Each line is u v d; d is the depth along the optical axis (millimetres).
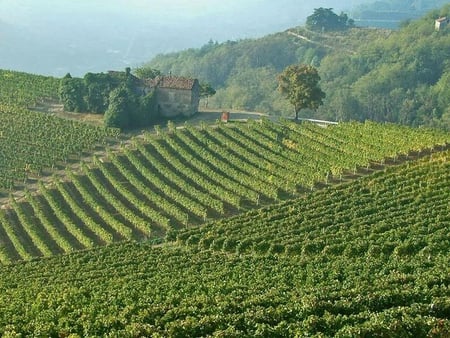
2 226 108688
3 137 144625
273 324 52906
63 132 146625
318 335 47688
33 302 65500
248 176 115562
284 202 100312
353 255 76562
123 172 123938
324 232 85375
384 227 82812
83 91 160000
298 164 119312
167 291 67688
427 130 132250
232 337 49156
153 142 136125
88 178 124875
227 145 131875
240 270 74625
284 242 83312
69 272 83312
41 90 174750
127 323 55000
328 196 100188
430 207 88625
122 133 148125
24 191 122500
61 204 115000
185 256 85625
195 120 154000
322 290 59688
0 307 64312
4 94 170500
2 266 90000
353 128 136875
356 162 114875
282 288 63469
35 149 139375
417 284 58594
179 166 122438
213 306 57375
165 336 50594
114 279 76688
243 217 97500
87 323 54625
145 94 158000
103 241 100375
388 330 48031
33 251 100062
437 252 72625
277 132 138875
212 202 105500
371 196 97312
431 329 47688
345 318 50656
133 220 103438
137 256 88000
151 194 111188
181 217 102812
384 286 58594
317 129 138375
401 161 116188
